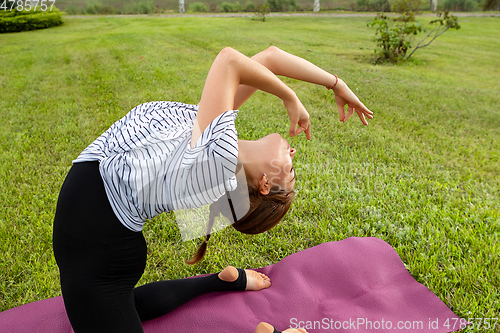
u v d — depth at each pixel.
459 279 2.45
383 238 2.94
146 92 6.89
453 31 16.30
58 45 12.41
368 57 10.71
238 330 2.12
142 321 2.10
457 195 3.56
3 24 15.95
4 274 2.62
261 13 19.58
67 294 1.39
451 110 6.32
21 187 3.69
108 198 1.33
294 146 4.61
